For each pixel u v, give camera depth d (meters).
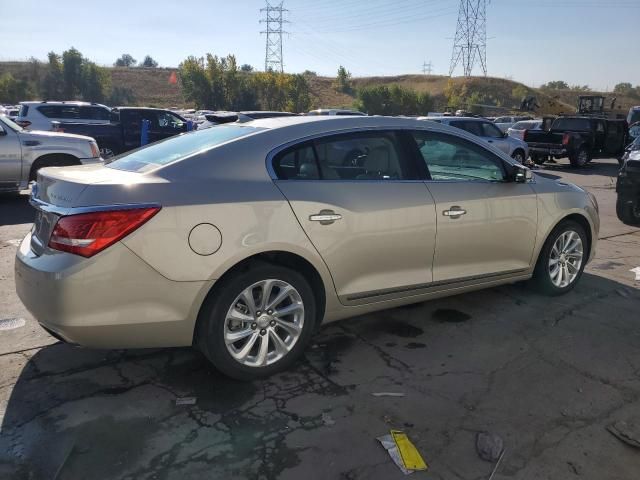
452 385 3.43
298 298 3.45
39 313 2.97
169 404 3.15
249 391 3.31
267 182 3.35
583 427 2.99
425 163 4.08
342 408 3.14
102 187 2.97
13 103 58.53
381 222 3.70
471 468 2.64
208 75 55.62
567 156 18.56
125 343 3.04
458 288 4.29
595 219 5.25
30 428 2.88
